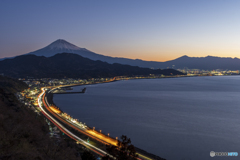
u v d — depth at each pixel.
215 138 72.12
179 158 56.59
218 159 55.97
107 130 80.25
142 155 53.78
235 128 84.50
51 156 27.09
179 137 72.88
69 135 66.00
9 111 53.56
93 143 58.66
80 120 96.19
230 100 169.88
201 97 189.50
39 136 37.78
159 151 60.84
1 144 24.39
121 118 101.25
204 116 107.19
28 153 22.75
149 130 81.00
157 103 152.75
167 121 95.81
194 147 64.12
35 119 64.56
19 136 31.73
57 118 90.94
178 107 135.00
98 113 113.31
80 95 199.12
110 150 25.62
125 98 180.50
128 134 75.56
